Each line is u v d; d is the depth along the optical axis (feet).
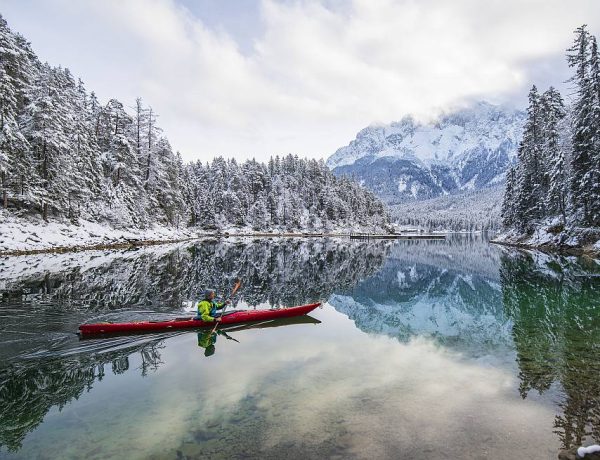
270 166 416.87
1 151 99.25
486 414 19.15
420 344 32.04
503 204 206.69
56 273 70.54
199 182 325.01
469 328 37.58
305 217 350.23
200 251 132.05
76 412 20.06
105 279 65.87
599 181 102.32
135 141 173.27
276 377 24.41
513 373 24.71
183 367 26.66
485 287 65.36
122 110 160.66
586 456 15.21
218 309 42.52
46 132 113.50
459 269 94.89
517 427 17.89
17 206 111.65
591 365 26.04
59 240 112.27
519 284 65.46
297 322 40.57
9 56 114.52
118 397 21.83
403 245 214.07
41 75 127.24
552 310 44.57
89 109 166.40
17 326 37.40
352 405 20.20
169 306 46.78
